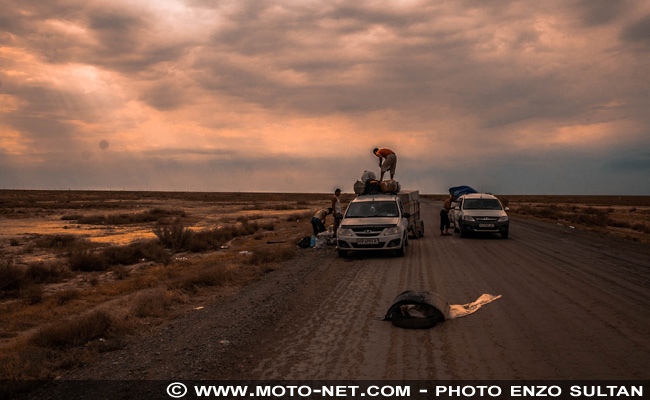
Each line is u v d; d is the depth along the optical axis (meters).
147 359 5.32
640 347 5.27
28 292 9.59
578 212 44.97
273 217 40.62
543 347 5.34
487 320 6.62
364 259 13.95
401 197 18.39
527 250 15.16
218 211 51.16
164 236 18.11
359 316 7.04
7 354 5.55
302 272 11.75
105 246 18.86
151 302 8.09
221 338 6.07
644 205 76.50
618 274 10.44
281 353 5.37
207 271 10.72
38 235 23.17
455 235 21.31
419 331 6.15
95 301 9.05
